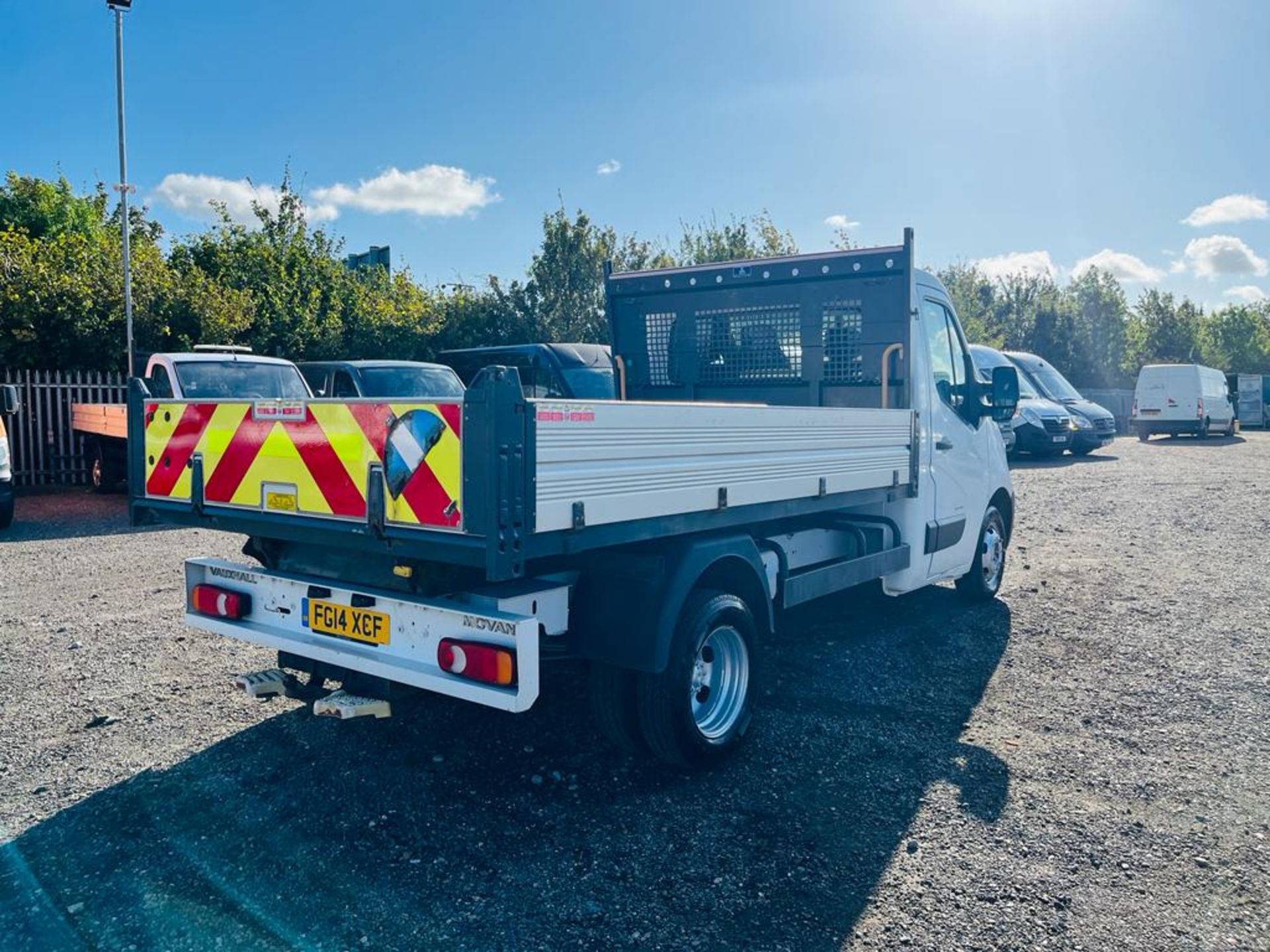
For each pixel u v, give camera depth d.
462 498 3.24
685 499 3.98
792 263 6.32
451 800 4.17
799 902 3.38
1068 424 21.41
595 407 3.51
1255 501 13.88
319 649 4.15
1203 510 13.01
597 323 24.39
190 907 3.33
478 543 3.19
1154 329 53.62
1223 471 18.48
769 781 4.38
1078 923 3.24
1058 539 10.82
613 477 3.60
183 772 4.42
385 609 3.98
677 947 3.11
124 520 12.59
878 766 4.54
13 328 16.91
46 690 5.49
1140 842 3.80
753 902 3.38
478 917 3.28
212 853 3.70
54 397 16.69
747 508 4.44
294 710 5.20
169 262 21.75
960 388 7.15
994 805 4.13
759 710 5.27
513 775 4.43
